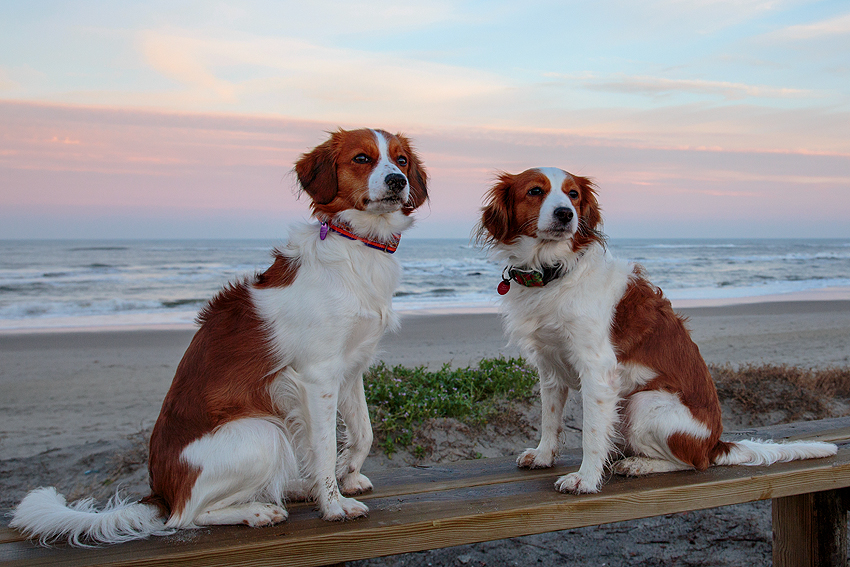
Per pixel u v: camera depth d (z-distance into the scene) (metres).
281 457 2.46
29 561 1.99
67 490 4.31
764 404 5.65
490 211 3.33
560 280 2.95
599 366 2.83
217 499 2.35
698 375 2.99
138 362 8.92
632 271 3.13
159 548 2.08
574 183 3.16
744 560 3.43
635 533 3.79
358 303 2.51
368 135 2.77
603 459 2.71
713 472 2.81
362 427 2.72
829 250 56.19
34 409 6.41
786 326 11.78
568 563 3.47
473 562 3.52
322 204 2.70
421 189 3.11
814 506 2.95
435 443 4.72
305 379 2.47
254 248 55.12
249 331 2.51
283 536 2.14
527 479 2.87
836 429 3.53
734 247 63.59
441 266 32.28
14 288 20.62
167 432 2.43
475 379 5.73
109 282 22.78
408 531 2.22
